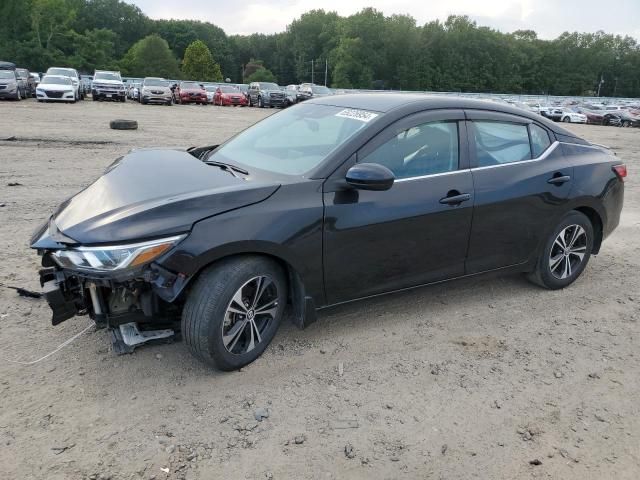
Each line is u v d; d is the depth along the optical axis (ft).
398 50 385.70
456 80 399.03
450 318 14.11
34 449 8.89
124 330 11.14
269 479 8.57
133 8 451.12
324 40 453.58
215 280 10.32
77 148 39.75
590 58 431.02
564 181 14.98
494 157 14.01
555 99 219.00
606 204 16.16
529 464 9.16
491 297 15.51
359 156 11.85
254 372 11.27
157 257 9.64
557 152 15.33
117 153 38.24
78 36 295.89
